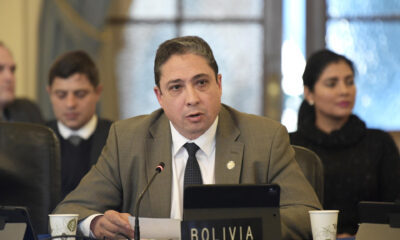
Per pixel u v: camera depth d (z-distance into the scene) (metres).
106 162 6.27
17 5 14.70
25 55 14.69
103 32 14.77
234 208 4.39
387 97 15.12
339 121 9.19
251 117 6.21
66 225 5.12
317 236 4.92
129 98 15.20
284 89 15.24
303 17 15.18
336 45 15.13
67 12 14.62
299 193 5.80
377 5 15.15
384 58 15.11
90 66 9.97
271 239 4.37
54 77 9.84
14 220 4.84
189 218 4.34
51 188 6.54
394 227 4.52
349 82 9.09
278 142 6.01
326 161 8.93
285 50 15.24
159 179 5.91
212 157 5.93
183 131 5.80
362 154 8.98
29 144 6.56
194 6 15.29
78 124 9.82
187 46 5.53
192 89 5.51
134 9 15.20
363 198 8.88
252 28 15.32
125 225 5.33
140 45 15.24
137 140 6.19
